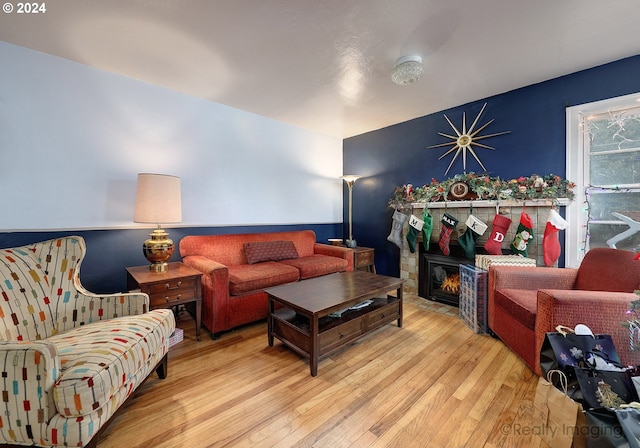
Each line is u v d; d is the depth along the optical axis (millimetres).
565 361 1257
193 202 2898
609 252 1836
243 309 2396
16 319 1394
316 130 4008
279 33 1829
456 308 2922
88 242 2326
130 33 1836
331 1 1543
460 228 3039
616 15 1646
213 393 1551
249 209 3369
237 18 1685
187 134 2824
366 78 2447
